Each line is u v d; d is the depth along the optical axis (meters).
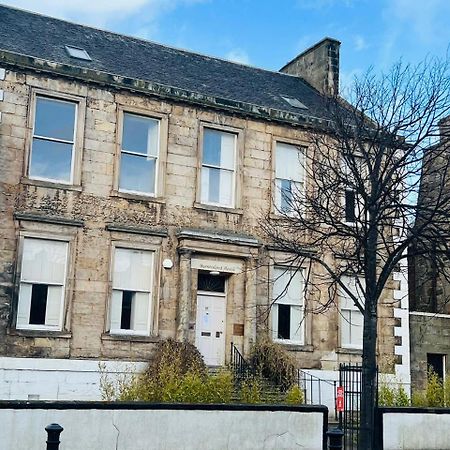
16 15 22.84
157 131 21.31
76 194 19.67
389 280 23.75
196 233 20.62
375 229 16.11
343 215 19.95
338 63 26.80
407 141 17.72
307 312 22.00
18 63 19.25
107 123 20.42
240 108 22.30
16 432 11.55
